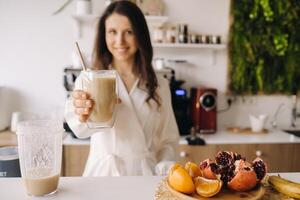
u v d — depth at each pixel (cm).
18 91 269
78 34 263
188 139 238
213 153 234
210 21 275
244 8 271
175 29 270
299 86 288
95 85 96
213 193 77
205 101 252
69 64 268
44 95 271
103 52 141
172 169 85
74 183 98
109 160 131
